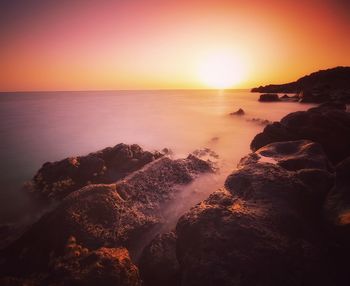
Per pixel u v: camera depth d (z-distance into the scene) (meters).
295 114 15.92
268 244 5.74
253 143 16.27
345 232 5.55
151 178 10.27
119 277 5.55
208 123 33.09
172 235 7.24
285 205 6.89
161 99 101.38
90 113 49.91
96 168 12.74
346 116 14.17
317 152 10.07
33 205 11.72
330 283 5.15
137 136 27.08
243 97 99.81
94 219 7.53
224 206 7.08
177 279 6.13
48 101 96.69
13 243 7.35
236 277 5.24
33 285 5.61
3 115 47.72
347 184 6.78
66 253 6.36
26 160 19.97
